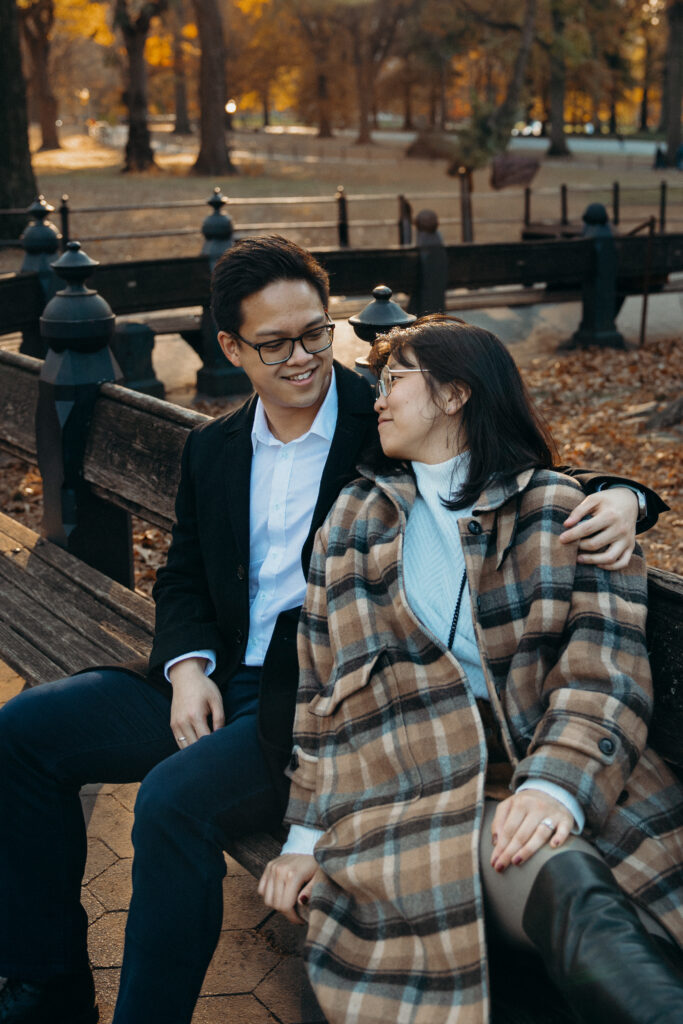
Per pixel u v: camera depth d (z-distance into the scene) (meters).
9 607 3.16
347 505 2.03
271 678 2.09
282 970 2.38
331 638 1.91
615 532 1.79
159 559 5.09
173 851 1.91
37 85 54.59
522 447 1.94
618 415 7.80
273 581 2.22
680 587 1.86
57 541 3.72
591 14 38.56
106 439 3.45
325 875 1.76
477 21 36.59
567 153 50.53
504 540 1.84
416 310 8.88
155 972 1.87
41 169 40.09
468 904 1.61
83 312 3.50
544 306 12.13
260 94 60.78
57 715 2.15
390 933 1.66
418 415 1.92
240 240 2.14
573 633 1.73
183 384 8.59
